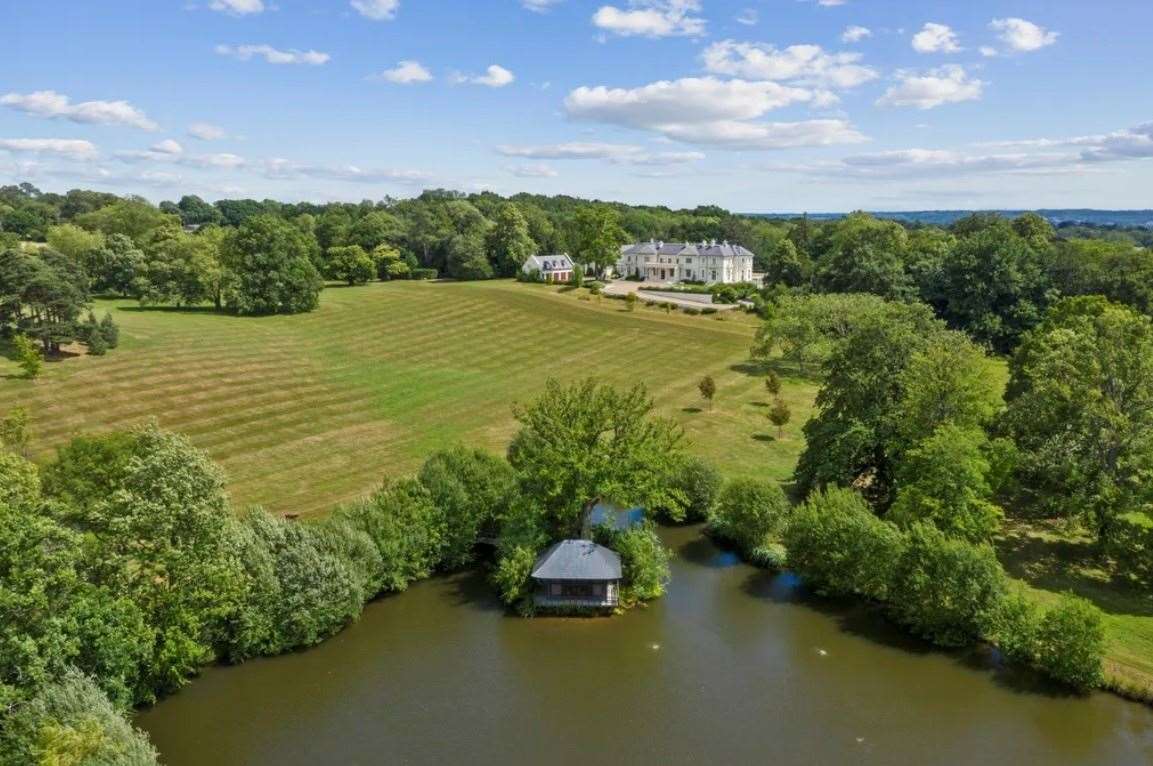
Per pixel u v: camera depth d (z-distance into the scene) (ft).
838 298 290.15
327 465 178.91
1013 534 144.46
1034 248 356.18
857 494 136.77
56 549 86.84
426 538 131.34
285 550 111.96
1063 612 103.65
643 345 317.22
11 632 78.95
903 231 465.88
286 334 306.76
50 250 252.21
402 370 269.85
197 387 224.53
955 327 334.85
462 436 204.54
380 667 106.73
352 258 457.68
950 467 127.34
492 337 322.96
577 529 135.23
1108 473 134.10
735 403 242.78
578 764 87.76
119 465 107.24
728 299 411.75
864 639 115.44
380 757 88.38
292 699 98.99
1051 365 147.33
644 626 118.83
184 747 89.45
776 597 128.77
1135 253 338.54
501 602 125.70
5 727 75.36
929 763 88.17
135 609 92.99
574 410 138.10
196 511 97.55
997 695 101.04
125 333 270.87
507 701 99.45
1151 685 98.78
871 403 154.10
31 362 205.98
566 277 512.22
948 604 112.06
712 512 159.43
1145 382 134.51
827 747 90.89
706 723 95.40
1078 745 91.04
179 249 353.10
